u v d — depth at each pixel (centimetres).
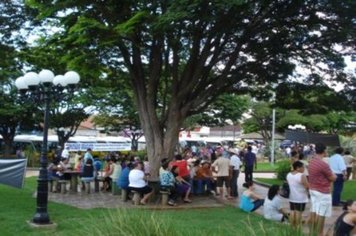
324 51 1895
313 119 5031
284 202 1491
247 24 1734
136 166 1666
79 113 4288
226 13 1556
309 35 1831
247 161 2086
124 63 1955
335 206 1614
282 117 5225
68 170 2064
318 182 1033
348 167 2573
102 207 1541
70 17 1634
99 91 3978
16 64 2564
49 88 1291
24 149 4775
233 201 1780
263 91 2225
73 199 1781
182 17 1411
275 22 1753
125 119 4391
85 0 1614
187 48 1939
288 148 4847
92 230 602
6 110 4100
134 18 1495
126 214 605
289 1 1669
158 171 1888
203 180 1939
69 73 1334
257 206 1462
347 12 1689
